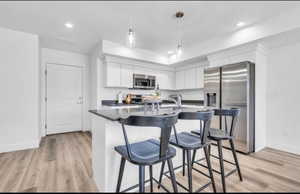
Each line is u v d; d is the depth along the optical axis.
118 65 3.83
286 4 2.03
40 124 3.51
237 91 2.79
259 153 2.72
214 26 2.65
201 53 3.49
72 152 2.72
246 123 2.67
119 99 4.10
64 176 1.91
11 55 2.75
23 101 2.85
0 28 2.67
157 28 2.73
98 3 2.00
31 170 2.05
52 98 3.99
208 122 1.48
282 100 2.87
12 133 2.76
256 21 2.49
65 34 3.01
